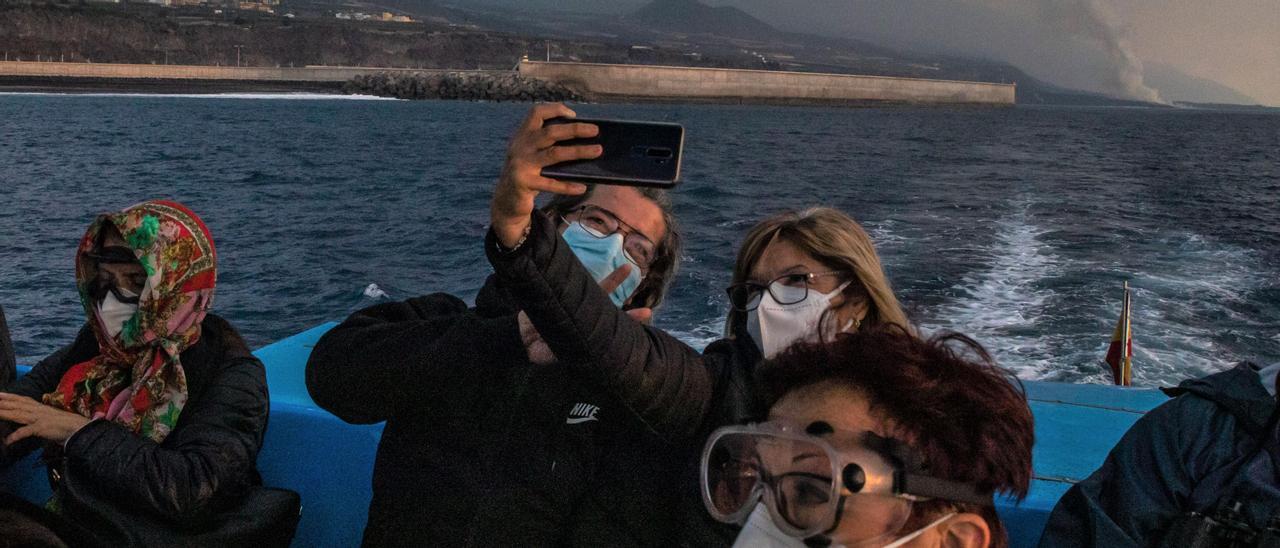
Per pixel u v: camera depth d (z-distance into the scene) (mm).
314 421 2225
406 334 1690
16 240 13828
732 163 36000
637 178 1145
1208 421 1653
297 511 2100
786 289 1779
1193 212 20312
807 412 867
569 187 1182
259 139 47781
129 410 2062
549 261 1343
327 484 2221
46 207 18531
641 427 1604
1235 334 8258
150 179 25938
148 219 2090
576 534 1577
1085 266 11523
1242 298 9766
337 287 10953
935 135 70938
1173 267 11805
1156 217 18922
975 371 869
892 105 192625
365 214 18641
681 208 19562
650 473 1563
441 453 1666
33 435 2047
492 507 1604
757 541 865
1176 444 1654
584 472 1603
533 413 1628
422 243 14578
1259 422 1610
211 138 47625
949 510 827
